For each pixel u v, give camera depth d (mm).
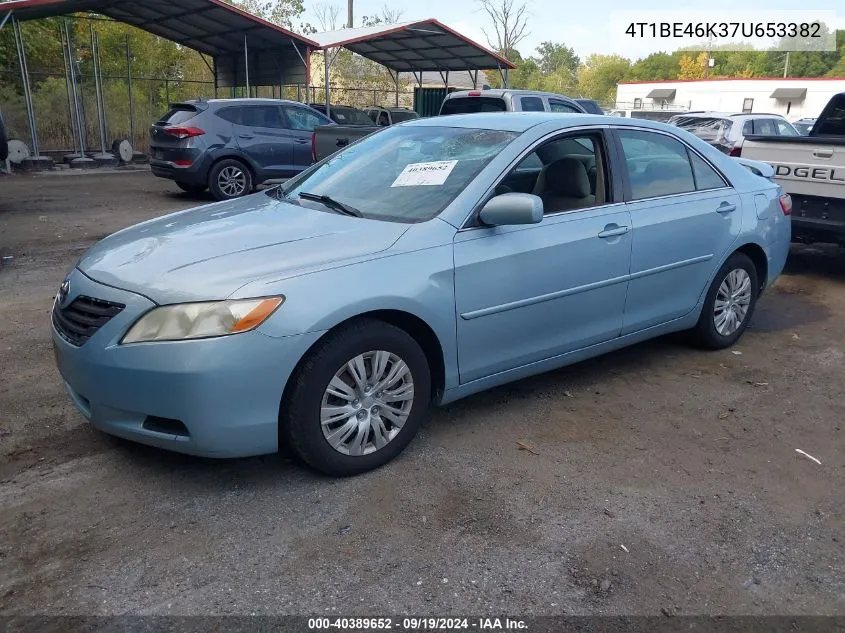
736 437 4008
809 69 71500
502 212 3602
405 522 3129
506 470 3584
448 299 3580
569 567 2863
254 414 3117
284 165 13031
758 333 5840
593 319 4332
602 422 4148
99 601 2627
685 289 4879
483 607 2639
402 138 4574
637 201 4520
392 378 3492
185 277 3168
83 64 23844
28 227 9906
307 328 3125
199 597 2656
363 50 23719
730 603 2695
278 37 19297
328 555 2902
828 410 4387
